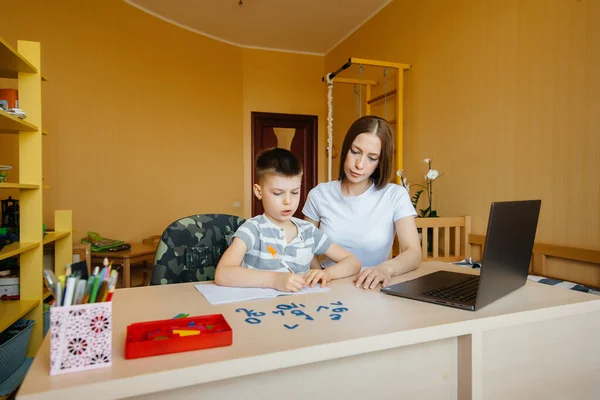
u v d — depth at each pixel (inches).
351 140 54.2
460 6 107.2
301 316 31.1
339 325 29.0
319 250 51.2
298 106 193.2
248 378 24.6
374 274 41.7
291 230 50.1
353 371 27.5
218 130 175.3
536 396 33.5
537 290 39.8
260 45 185.6
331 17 156.5
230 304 34.4
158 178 154.5
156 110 153.7
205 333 24.9
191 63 165.8
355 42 167.0
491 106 97.0
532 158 86.2
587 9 74.7
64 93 125.5
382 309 33.1
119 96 141.3
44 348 24.8
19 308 70.9
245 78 185.8
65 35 125.6
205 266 54.0
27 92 78.3
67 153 126.2
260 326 28.8
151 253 123.4
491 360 31.5
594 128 73.4
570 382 35.1
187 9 150.1
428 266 53.6
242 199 183.8
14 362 60.0
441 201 114.5
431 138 118.6
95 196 133.9
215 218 56.4
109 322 22.3
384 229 56.8
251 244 46.1
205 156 170.6
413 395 29.6
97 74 134.4
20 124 71.3
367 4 145.5
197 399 23.5
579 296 37.7
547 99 82.7
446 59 112.6
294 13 152.9
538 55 84.7
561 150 79.7
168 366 22.1
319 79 196.5
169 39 158.1
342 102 179.0
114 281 23.4
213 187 173.3
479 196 100.8
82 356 21.7
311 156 196.5
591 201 74.0
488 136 98.0
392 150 55.6
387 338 27.1
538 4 84.7
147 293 38.1
